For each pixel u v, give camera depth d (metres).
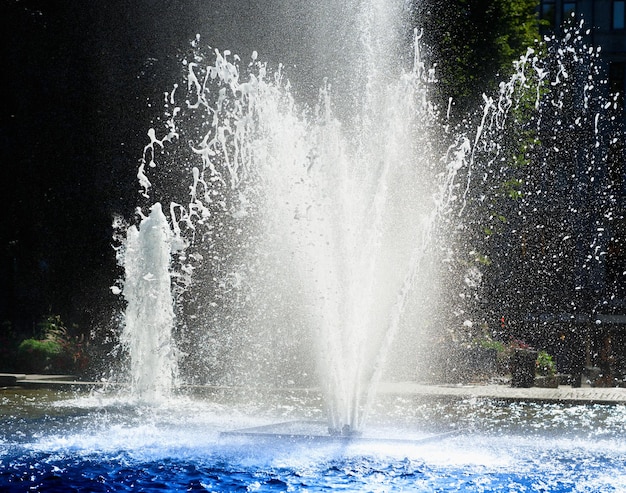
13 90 31.64
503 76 30.70
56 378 21.92
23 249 31.23
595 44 47.84
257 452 10.49
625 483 9.12
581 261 34.03
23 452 10.80
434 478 9.16
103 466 9.84
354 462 9.84
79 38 31.17
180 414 15.09
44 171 31.20
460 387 20.45
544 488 8.82
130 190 30.09
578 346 29.42
